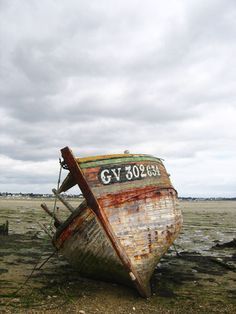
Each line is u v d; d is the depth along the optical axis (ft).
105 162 29.76
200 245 55.16
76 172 28.55
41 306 25.59
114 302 27.17
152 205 31.24
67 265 39.78
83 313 24.41
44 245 52.90
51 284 31.55
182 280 34.09
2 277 33.35
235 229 77.51
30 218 97.40
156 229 31.07
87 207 28.63
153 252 30.58
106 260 29.14
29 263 40.42
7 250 48.01
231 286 32.22
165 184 33.96
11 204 193.57
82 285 31.42
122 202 29.32
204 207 206.39
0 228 62.39
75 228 29.60
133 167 31.09
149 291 29.35
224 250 50.72
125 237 28.91
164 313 25.09
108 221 28.45
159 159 36.29
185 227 80.43
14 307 25.17
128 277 28.94
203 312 25.43
